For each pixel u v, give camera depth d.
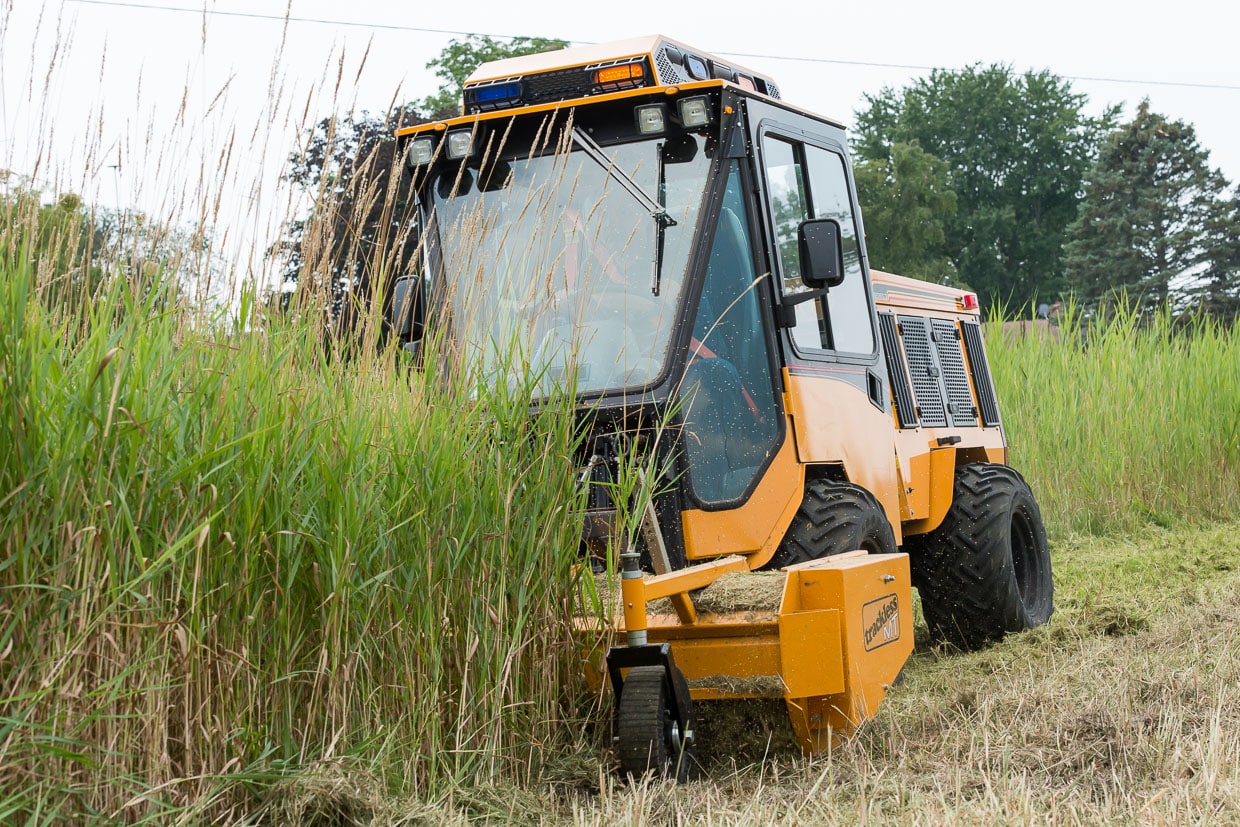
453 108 15.09
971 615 6.57
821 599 4.30
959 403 7.53
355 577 3.74
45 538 2.98
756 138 5.09
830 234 4.94
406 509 3.96
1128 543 10.46
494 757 4.02
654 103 4.89
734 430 4.85
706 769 4.41
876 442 5.80
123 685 3.16
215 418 3.40
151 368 3.26
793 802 3.76
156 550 3.23
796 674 4.21
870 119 68.75
